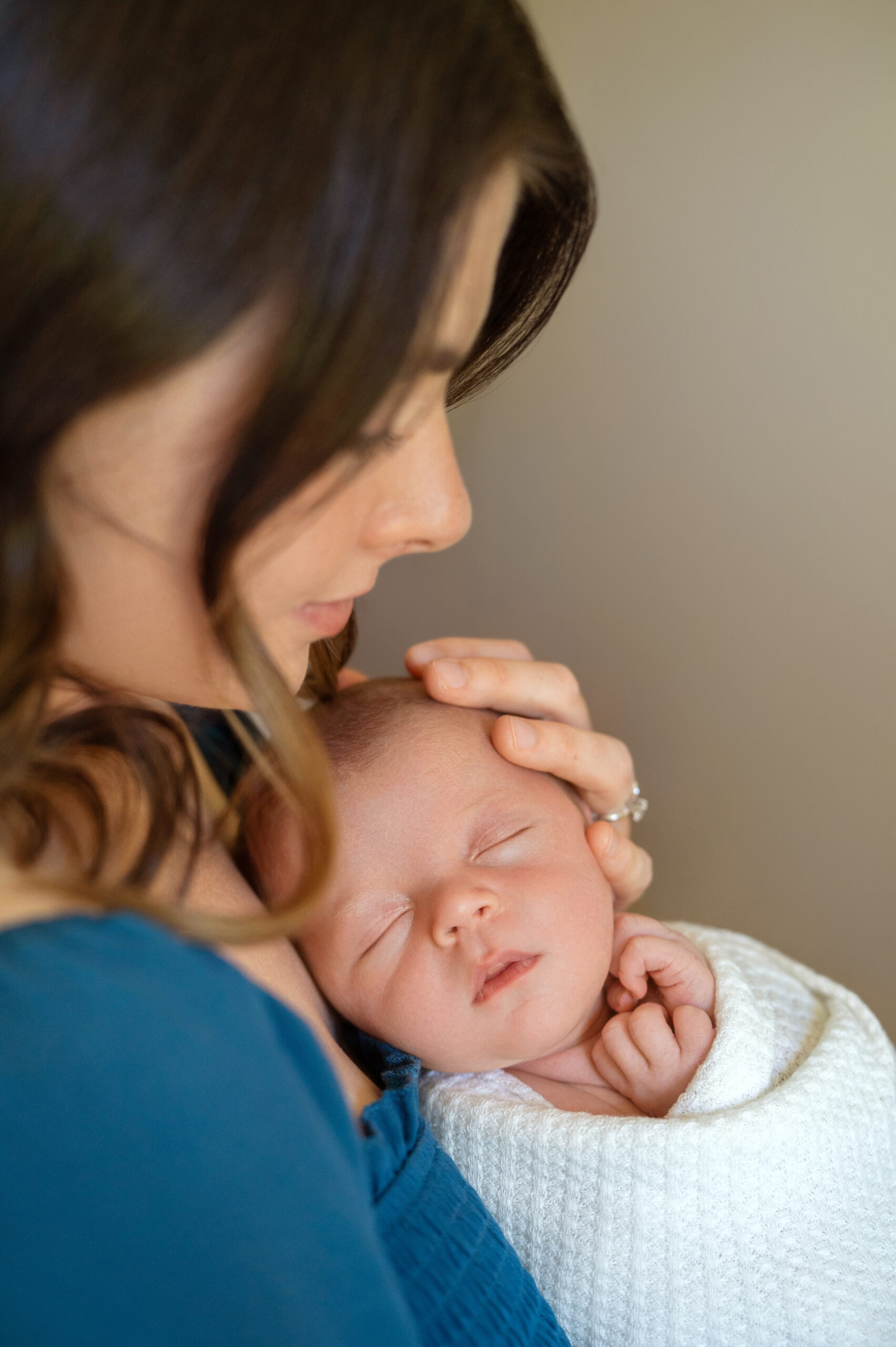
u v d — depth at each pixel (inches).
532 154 22.0
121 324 16.1
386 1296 17.8
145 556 19.1
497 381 75.5
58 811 19.4
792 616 66.9
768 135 62.7
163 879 22.8
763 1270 32.6
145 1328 14.5
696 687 71.6
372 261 17.2
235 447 18.0
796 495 65.4
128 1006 15.7
